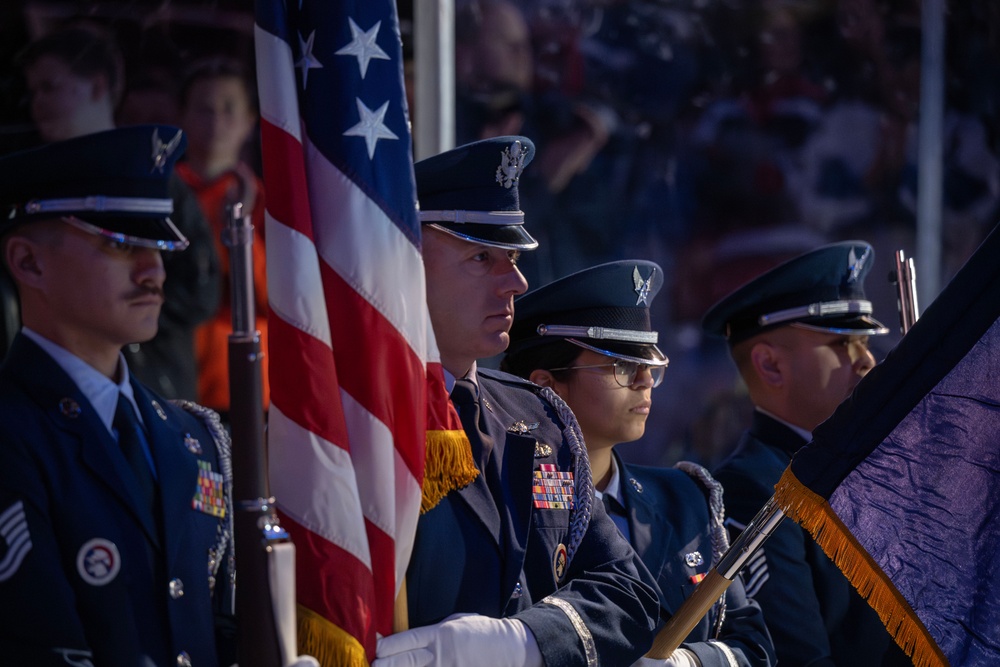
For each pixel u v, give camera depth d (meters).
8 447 4.96
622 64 13.12
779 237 13.63
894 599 6.54
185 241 5.35
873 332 9.14
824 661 8.16
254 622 4.89
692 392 13.36
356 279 5.77
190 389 9.88
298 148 5.80
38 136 9.63
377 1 6.04
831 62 13.81
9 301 8.80
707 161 13.45
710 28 13.43
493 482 6.42
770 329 9.18
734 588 7.64
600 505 6.86
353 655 5.42
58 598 4.87
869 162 13.94
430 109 9.98
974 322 6.52
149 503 5.30
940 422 6.57
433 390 6.04
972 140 14.34
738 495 8.73
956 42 14.24
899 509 6.59
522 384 7.20
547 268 12.91
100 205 5.15
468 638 5.75
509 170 6.58
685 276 13.39
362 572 5.54
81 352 5.29
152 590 5.18
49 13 9.66
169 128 5.35
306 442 5.57
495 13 12.73
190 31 10.00
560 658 5.88
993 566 6.48
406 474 5.77
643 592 6.48
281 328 5.67
